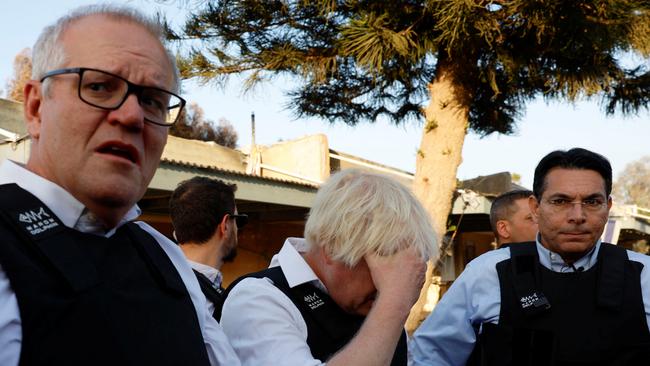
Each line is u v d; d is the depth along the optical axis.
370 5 7.64
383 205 1.50
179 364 1.14
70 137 1.13
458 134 8.17
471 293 2.45
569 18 7.05
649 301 2.21
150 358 1.08
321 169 9.75
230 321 1.52
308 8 8.22
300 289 1.57
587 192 2.27
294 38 8.57
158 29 1.30
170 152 9.08
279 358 1.38
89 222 1.15
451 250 10.89
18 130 7.57
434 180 8.08
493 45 7.64
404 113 9.51
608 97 9.04
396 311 1.38
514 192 3.66
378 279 1.44
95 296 1.03
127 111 1.15
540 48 7.92
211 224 2.62
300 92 9.38
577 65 8.05
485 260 2.49
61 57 1.16
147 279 1.19
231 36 8.38
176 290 1.23
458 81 8.11
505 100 9.22
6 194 1.06
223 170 5.98
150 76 1.21
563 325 2.21
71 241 1.07
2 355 0.91
